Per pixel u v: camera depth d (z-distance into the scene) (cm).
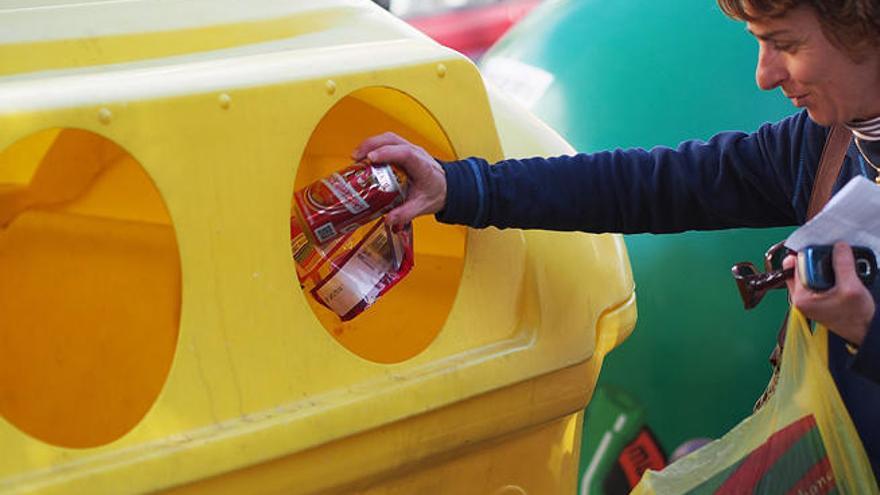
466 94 194
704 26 296
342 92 177
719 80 287
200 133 162
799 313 175
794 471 177
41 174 199
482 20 645
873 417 176
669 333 282
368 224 200
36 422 188
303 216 183
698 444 280
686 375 281
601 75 300
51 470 149
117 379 186
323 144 214
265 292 167
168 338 184
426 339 200
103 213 198
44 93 158
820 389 174
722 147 199
